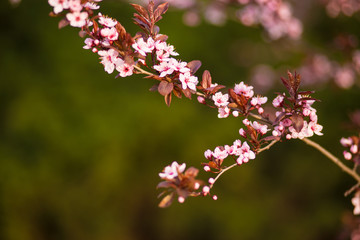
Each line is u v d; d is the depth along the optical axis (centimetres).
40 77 629
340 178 668
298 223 651
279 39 441
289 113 161
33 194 562
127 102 639
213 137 654
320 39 759
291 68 636
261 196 660
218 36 782
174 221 629
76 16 144
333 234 642
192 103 687
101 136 602
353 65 427
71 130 598
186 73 155
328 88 703
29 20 663
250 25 418
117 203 604
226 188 646
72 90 621
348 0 498
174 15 775
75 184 588
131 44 148
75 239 579
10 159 559
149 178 625
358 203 182
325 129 686
